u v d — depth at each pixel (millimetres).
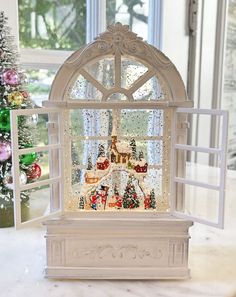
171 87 766
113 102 767
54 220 747
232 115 1822
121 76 772
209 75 1663
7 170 994
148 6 1525
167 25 1506
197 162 1711
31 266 798
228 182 1496
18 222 700
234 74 1792
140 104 768
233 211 1159
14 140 684
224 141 707
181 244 760
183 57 1578
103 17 1435
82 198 792
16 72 1003
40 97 1396
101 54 751
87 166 798
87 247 761
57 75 755
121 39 747
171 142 788
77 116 797
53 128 771
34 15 1330
